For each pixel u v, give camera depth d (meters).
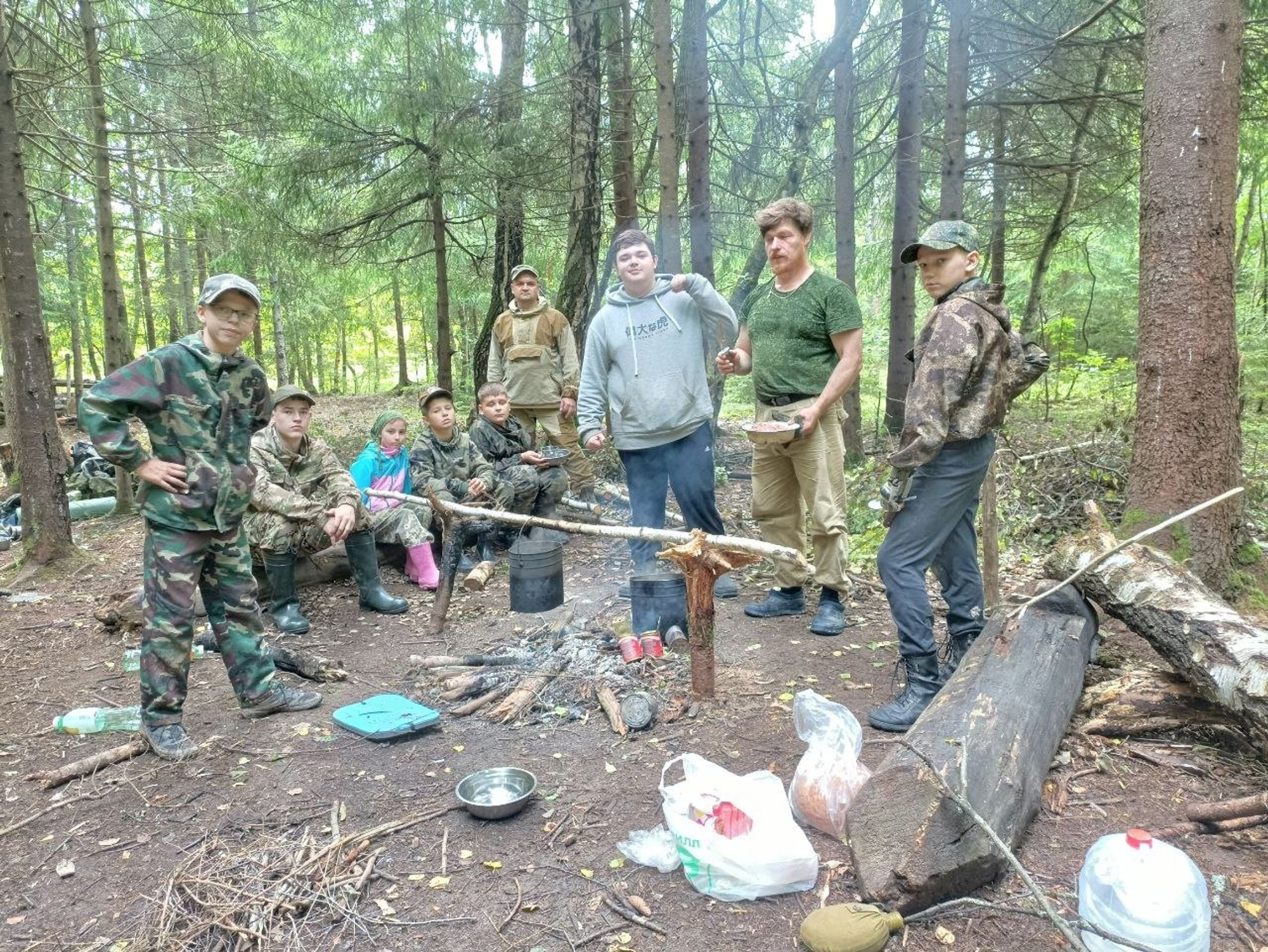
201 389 2.92
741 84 8.93
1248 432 8.14
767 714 3.18
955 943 1.91
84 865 2.38
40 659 4.17
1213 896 2.03
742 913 2.07
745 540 3.60
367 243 9.41
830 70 8.23
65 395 18.22
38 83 6.73
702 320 4.39
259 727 3.26
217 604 3.24
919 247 2.94
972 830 2.02
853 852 2.08
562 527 4.19
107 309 7.93
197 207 8.88
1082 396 10.92
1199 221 3.76
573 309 8.69
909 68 8.16
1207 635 2.68
